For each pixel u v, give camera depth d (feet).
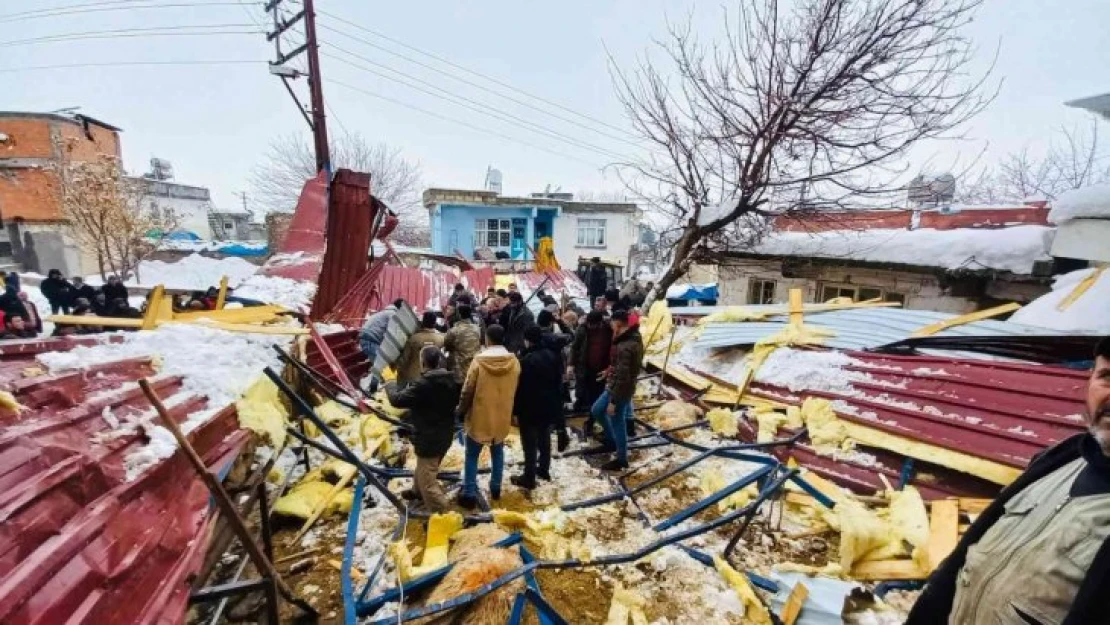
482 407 13.55
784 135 28.48
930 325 21.95
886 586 10.91
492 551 10.55
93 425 9.00
